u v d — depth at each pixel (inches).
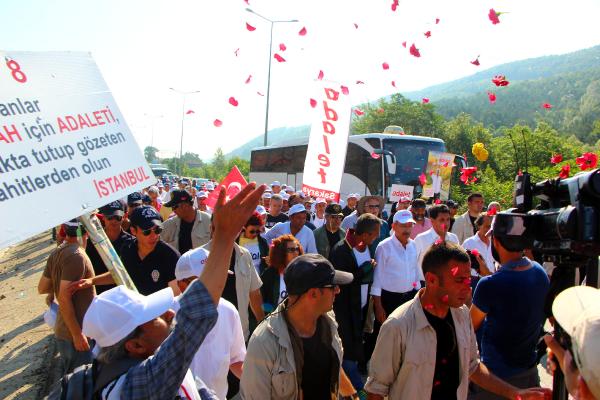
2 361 260.4
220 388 115.2
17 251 762.8
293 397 101.5
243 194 66.6
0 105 94.3
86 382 69.5
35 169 96.6
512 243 86.8
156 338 72.5
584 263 76.0
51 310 186.1
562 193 79.5
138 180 115.4
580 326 47.3
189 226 263.1
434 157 411.8
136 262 178.9
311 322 105.0
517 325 123.4
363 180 602.5
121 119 115.0
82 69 110.7
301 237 262.4
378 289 203.9
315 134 233.8
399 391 105.3
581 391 47.4
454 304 102.3
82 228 192.4
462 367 105.8
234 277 166.1
